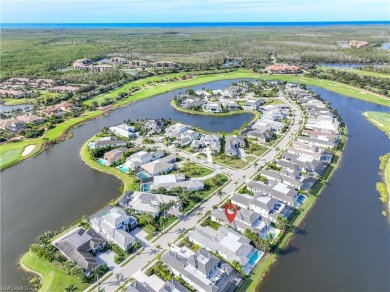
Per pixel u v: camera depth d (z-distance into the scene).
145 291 75.25
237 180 127.75
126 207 109.38
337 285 80.00
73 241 89.88
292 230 99.50
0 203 116.00
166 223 102.62
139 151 150.50
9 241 96.69
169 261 84.50
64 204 115.00
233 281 80.31
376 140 166.50
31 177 134.38
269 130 175.38
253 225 98.81
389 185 123.38
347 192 119.62
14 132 181.25
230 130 183.25
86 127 193.38
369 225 101.75
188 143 162.12
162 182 122.75
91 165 143.50
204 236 93.69
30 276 83.31
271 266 85.69
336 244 93.50
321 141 158.00
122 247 91.06
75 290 77.62
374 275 83.06
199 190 120.69
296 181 121.38
